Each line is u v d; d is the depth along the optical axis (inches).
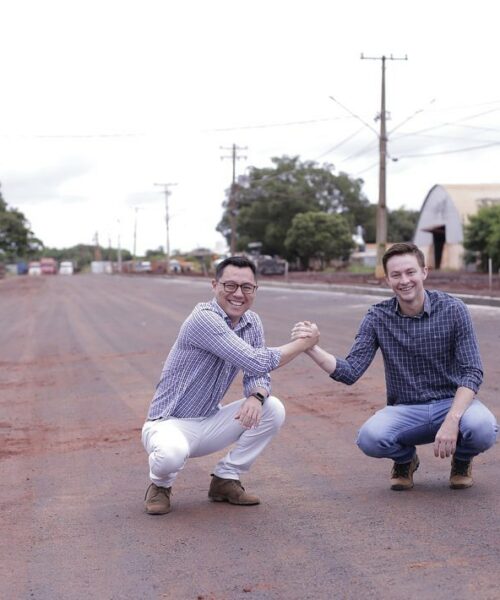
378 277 1505.9
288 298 1126.4
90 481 234.4
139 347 575.5
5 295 1685.5
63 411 351.3
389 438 202.1
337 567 157.5
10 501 216.5
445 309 199.5
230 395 372.8
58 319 896.3
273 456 254.1
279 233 3270.2
